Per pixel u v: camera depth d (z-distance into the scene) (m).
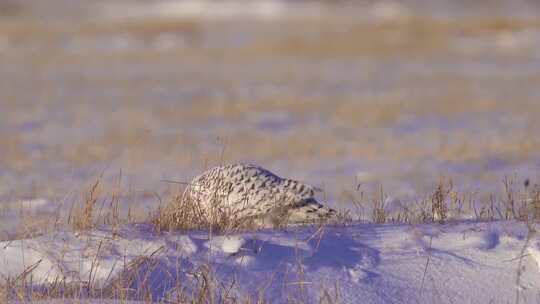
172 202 26.38
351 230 24.44
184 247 22.14
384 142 64.31
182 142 63.78
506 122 76.62
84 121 79.56
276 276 21.09
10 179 47.44
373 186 44.00
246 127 74.94
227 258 21.77
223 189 25.83
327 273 21.33
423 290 20.86
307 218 25.84
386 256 22.41
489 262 22.06
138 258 21.33
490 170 49.22
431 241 23.33
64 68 146.12
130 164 52.56
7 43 192.38
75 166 52.47
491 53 159.88
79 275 21.05
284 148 60.50
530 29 182.12
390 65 147.12
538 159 53.38
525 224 24.72
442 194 28.77
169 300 19.97
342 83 119.69
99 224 25.91
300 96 101.94
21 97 101.94
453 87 111.31
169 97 103.12
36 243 22.77
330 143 63.81
